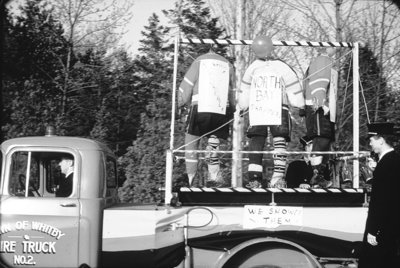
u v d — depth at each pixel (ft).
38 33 47.78
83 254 18.08
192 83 21.02
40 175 19.58
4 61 46.14
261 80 20.61
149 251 18.15
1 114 39.34
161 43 50.44
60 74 47.37
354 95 21.94
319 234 18.19
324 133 20.99
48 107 40.63
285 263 18.20
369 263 16.93
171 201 18.60
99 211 18.42
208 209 18.33
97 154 19.01
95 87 48.01
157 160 32.40
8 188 18.49
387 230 16.60
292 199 18.76
